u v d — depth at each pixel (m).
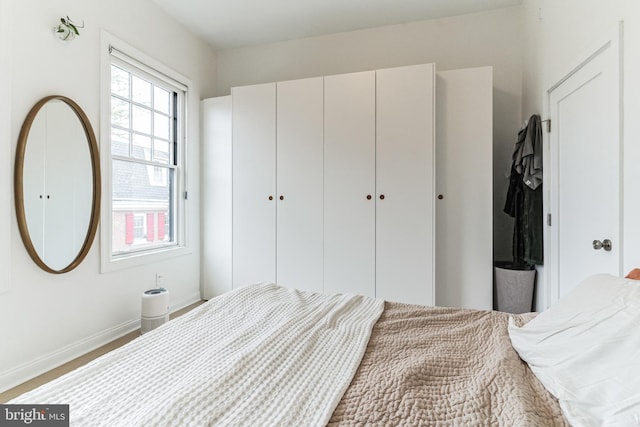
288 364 0.93
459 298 2.58
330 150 2.79
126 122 2.63
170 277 3.02
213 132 3.35
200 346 1.05
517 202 2.55
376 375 0.90
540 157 2.32
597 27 1.62
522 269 2.52
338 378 0.87
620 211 1.46
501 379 0.84
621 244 1.45
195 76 3.33
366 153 2.70
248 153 3.04
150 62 2.73
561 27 2.02
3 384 1.77
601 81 1.61
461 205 2.56
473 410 0.73
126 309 2.57
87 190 2.22
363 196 2.71
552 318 1.00
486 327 1.24
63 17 2.04
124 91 2.61
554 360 0.85
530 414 0.68
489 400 0.77
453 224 2.58
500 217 2.91
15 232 1.83
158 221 2.98
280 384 0.83
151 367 0.91
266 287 1.69
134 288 2.64
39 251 1.93
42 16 1.93
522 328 1.08
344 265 2.78
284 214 2.94
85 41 2.20
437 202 2.61
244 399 0.76
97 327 2.33
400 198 2.62
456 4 2.80
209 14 2.96
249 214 3.05
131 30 2.56
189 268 3.27
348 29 3.22
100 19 2.30
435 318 1.33
